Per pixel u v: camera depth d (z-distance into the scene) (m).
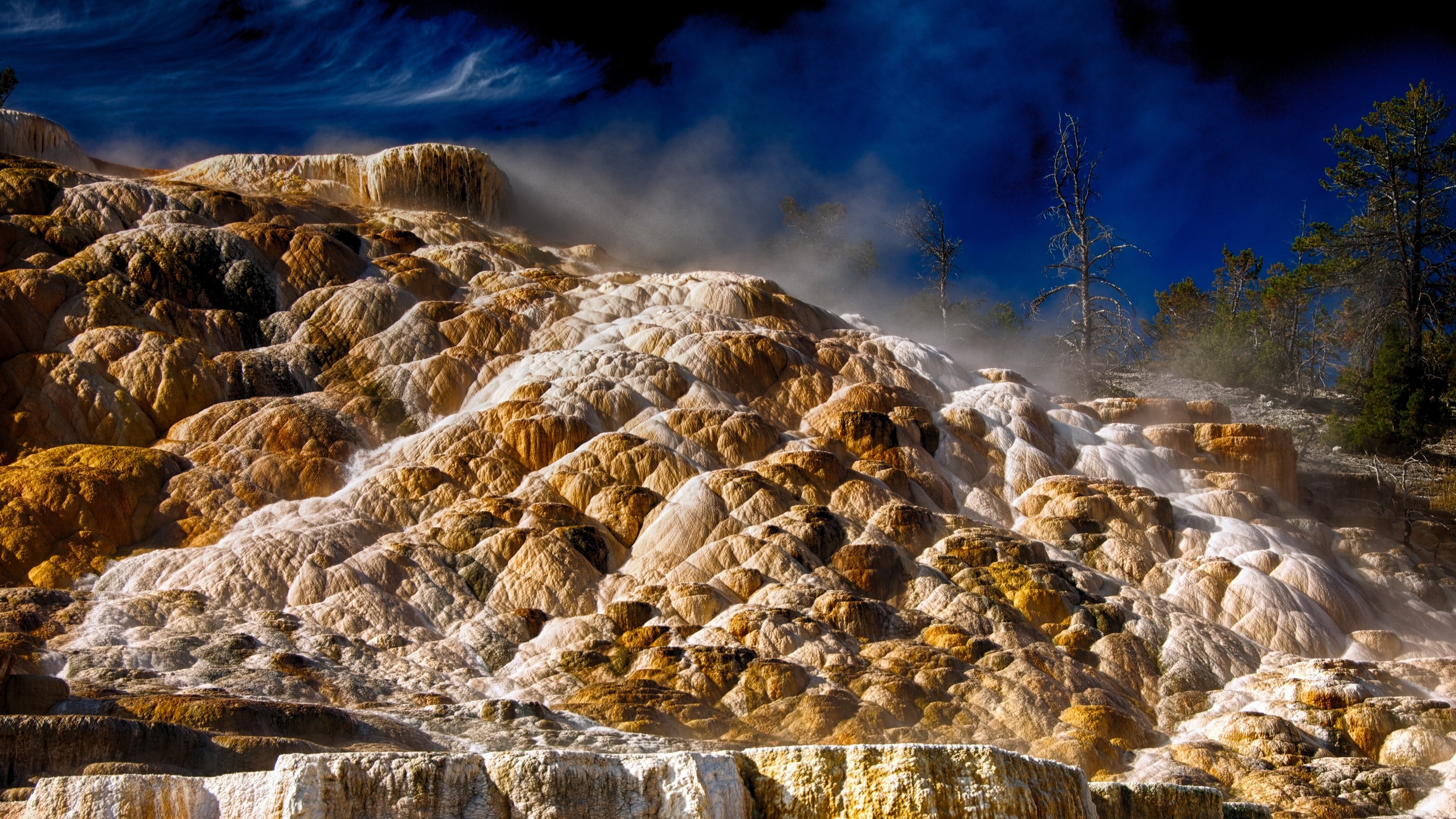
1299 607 22.34
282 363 27.50
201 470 22.89
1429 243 45.75
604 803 7.50
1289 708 17.80
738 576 21.08
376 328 29.27
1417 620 24.95
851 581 21.28
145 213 30.95
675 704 16.69
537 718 14.96
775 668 17.58
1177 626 21.08
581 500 23.48
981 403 29.78
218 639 16.92
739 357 28.75
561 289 33.25
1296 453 31.64
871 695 17.53
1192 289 59.50
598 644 18.83
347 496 22.84
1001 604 20.78
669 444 25.27
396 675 17.56
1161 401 32.91
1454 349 45.47
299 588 19.59
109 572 19.66
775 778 8.07
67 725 8.95
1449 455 39.66
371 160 43.47
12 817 7.44
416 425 26.77
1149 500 25.14
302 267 30.44
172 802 7.18
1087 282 43.75
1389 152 45.84
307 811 7.05
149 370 25.11
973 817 7.53
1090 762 16.19
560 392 26.36
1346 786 15.52
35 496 20.30
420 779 7.43
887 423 27.00
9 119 38.69
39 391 23.84
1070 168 44.22
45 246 28.38
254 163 43.62
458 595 20.33
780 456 24.91
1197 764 16.23
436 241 37.44
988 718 17.52
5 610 16.88
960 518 24.12
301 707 12.26
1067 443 29.27
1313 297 53.53
